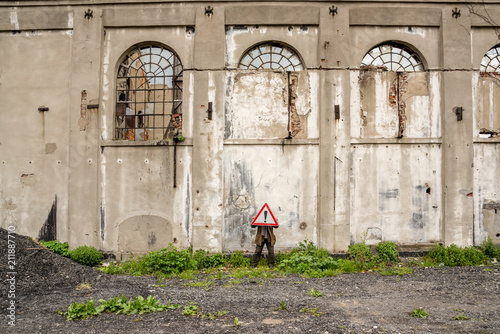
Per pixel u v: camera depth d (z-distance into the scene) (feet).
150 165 31.91
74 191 31.63
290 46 32.40
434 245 30.86
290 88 32.07
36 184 32.42
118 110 32.94
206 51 31.78
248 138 31.83
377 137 31.89
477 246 31.30
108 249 31.63
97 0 32.42
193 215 31.17
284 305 18.75
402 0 31.73
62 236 31.94
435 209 31.58
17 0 32.83
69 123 32.27
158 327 15.71
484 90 32.45
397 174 31.65
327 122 31.17
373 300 19.79
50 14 32.63
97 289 20.83
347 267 27.20
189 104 31.94
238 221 31.37
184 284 23.81
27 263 22.29
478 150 32.01
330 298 20.17
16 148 32.71
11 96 33.04
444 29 31.91
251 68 32.76
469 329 15.51
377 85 32.19
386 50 33.04
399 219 31.45
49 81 32.86
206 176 31.22
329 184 30.86
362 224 31.32
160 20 32.17
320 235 30.73
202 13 31.94
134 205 31.78
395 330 15.38
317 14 31.81
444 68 31.78
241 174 31.60
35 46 33.09
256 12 31.86
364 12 31.78
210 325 15.94
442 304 19.02
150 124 33.81
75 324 16.01
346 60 31.58
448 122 31.55
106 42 32.68
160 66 33.32
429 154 31.81
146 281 24.66
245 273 26.53
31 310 17.61
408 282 23.72
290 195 31.42
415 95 32.22
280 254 30.01
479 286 22.43
